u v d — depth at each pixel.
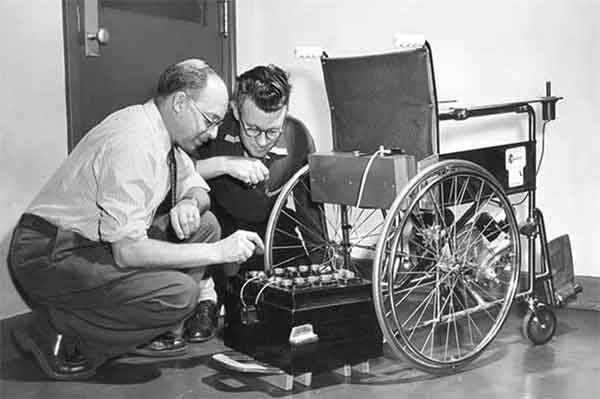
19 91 2.51
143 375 2.41
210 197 2.72
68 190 2.20
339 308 2.26
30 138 2.55
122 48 2.85
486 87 3.22
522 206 3.21
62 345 2.38
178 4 3.12
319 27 3.47
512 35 3.16
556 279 2.95
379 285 2.20
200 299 2.74
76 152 2.23
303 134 2.81
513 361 2.55
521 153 2.74
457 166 2.33
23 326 2.57
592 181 3.11
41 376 2.40
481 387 2.31
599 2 3.04
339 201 2.51
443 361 2.35
